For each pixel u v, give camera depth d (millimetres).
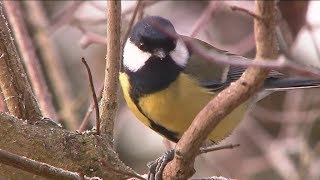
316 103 12391
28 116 8203
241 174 12836
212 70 8586
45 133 7926
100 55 13648
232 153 13227
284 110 12680
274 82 8812
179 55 8445
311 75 5461
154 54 8312
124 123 13664
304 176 11492
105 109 8367
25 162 6656
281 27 11938
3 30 8258
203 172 12711
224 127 8406
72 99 13250
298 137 12250
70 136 8047
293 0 11773
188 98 8336
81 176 6762
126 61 8570
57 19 12945
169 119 8414
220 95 5906
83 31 11883
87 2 12914
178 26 13781
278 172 12516
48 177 6750
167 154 7152
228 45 13453
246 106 8734
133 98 8539
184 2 14391
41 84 10719
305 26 11789
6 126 7703
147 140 14438
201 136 6293
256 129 12891
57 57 12945
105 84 8422
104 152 8055
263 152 12859
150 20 8500
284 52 11727
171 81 8328
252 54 12492
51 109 10625
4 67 8219
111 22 8352
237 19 14273
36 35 12438
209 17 11047
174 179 6863
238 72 8758
